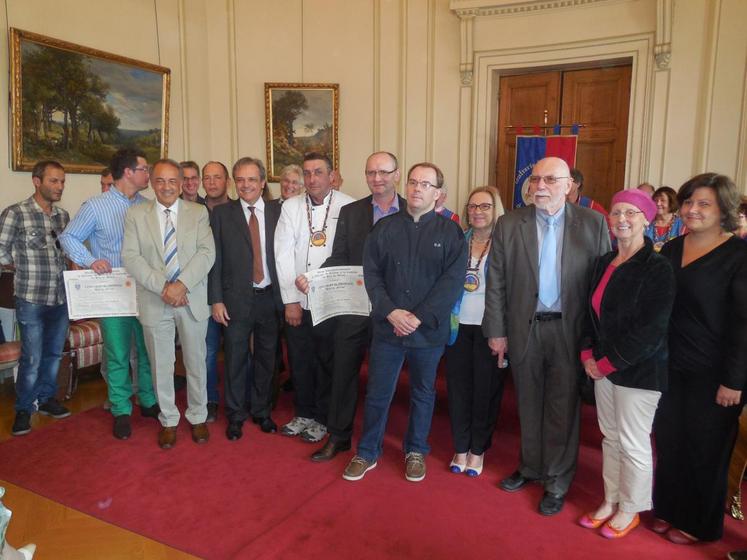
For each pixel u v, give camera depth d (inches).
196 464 124.0
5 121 181.2
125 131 220.1
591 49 224.1
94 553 94.0
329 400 135.4
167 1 237.9
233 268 134.1
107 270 132.1
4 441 135.3
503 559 91.7
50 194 141.5
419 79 251.0
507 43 236.1
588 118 238.5
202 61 257.8
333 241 127.1
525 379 107.8
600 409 99.5
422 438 118.5
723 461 91.8
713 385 89.7
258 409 142.2
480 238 118.3
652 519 102.9
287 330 135.6
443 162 252.8
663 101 214.1
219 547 95.2
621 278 91.8
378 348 115.2
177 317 131.3
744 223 122.0
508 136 252.1
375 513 104.3
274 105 259.4
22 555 59.8
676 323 92.5
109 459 126.3
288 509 106.6
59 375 162.2
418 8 248.1
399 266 110.4
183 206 131.8
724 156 204.8
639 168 221.8
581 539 97.2
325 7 257.1
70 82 197.9
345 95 259.9
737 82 200.8
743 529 100.2
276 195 266.4
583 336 100.4
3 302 155.4
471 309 115.8
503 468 122.5
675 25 208.8
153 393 148.6
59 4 195.2
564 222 103.3
